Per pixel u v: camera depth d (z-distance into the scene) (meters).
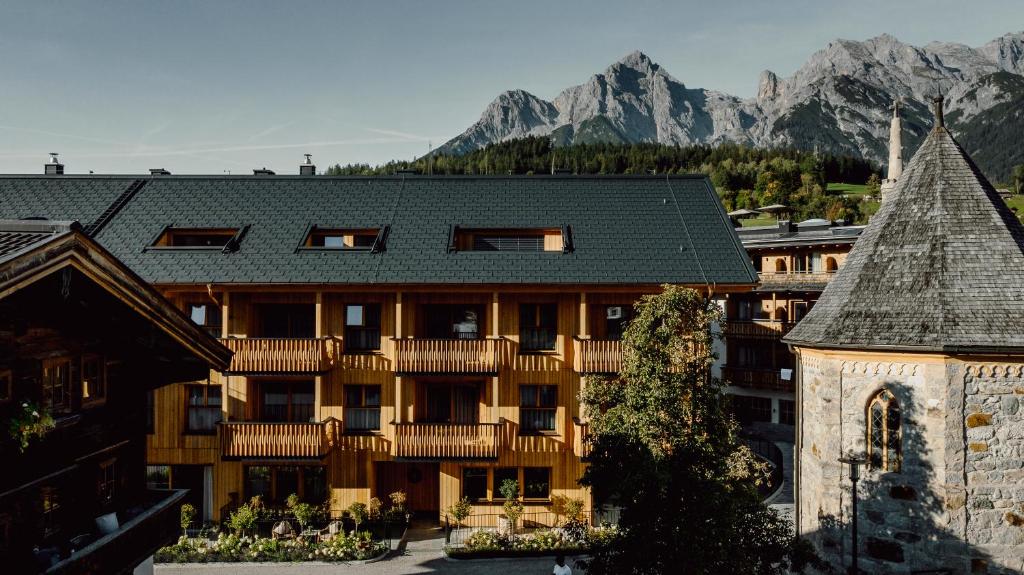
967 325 14.92
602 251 22.41
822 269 39.25
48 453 10.37
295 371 20.92
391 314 22.03
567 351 21.94
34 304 10.01
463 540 21.00
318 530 21.41
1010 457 14.99
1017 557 14.94
